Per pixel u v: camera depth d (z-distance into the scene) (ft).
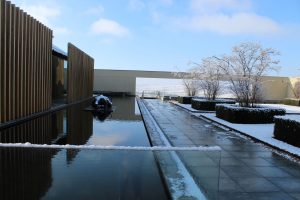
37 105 42.63
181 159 14.05
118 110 55.57
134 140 28.30
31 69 39.99
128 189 13.55
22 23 36.73
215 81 64.34
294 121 25.59
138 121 41.47
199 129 35.63
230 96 83.87
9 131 30.01
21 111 36.70
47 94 47.44
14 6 34.27
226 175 18.47
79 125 36.09
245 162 21.40
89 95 87.86
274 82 103.60
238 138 30.27
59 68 64.44
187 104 73.26
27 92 38.68
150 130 32.78
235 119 38.83
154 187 13.64
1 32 31.45
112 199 13.35
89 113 48.73
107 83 110.01
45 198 13.01
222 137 30.76
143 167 13.67
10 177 13.05
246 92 45.27
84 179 13.50
